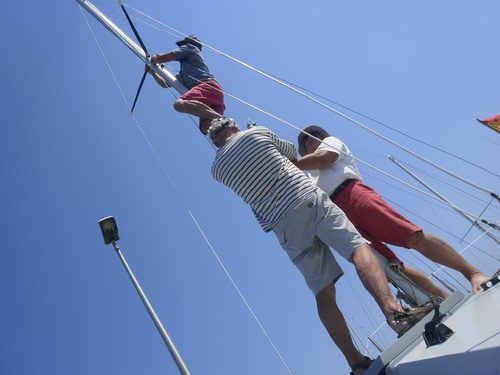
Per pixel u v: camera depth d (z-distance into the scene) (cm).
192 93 434
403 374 187
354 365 288
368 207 328
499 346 137
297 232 296
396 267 317
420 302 312
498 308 181
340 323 296
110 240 545
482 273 294
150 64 502
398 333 240
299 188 297
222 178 324
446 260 304
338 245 283
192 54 481
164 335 392
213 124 346
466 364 144
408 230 312
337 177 352
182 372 360
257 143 313
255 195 308
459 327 189
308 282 307
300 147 436
